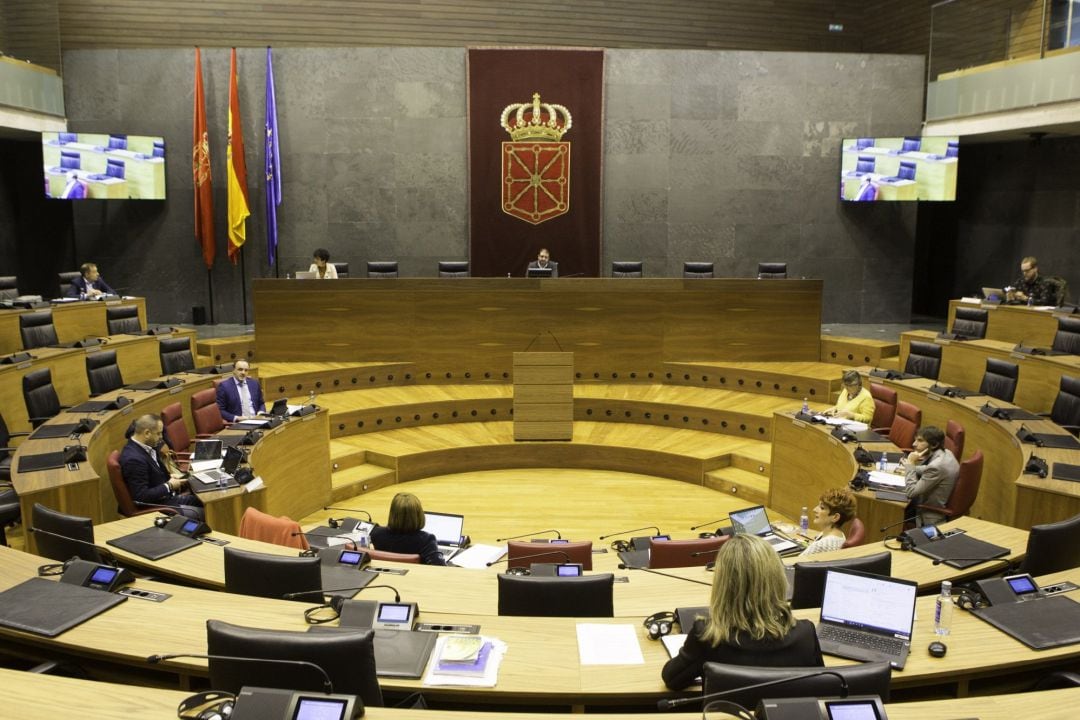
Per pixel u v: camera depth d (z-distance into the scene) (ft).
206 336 38.86
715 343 36.68
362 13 48.11
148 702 8.46
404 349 36.35
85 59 43.11
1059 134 42.86
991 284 49.44
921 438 19.66
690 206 45.37
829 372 34.71
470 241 45.09
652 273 45.75
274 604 11.84
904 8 50.62
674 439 31.86
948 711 8.43
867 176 43.86
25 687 8.68
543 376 31.09
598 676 10.10
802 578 12.03
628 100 44.55
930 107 44.60
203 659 10.36
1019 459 20.44
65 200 50.34
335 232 44.83
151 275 44.47
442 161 44.60
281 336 35.88
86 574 12.17
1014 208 47.57
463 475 30.60
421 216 44.93
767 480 28.48
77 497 17.70
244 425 24.39
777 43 52.80
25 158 49.52
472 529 25.20
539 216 44.98
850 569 11.83
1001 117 40.09
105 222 44.06
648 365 36.83
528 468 31.32
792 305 36.45
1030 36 38.40
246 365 27.45
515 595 11.82
